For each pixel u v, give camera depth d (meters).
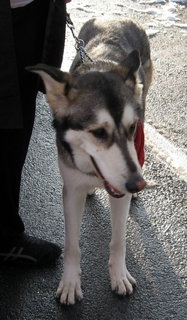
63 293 2.05
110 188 1.90
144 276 2.13
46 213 2.36
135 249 2.22
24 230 2.22
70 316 2.02
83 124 1.90
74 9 3.84
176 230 2.30
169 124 2.84
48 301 2.06
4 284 2.11
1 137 2.01
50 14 1.96
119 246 2.08
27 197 2.43
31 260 2.15
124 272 2.10
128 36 2.44
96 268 2.16
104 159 1.89
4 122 1.92
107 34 2.37
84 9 3.86
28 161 2.60
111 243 2.10
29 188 2.47
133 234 2.28
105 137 1.89
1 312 2.02
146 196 2.43
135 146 2.00
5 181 2.05
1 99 1.90
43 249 2.16
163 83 3.13
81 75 1.97
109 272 2.12
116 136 1.88
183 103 2.99
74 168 1.99
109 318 2.01
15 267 2.17
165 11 3.96
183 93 3.06
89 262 2.18
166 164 2.59
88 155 1.94
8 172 2.06
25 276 2.13
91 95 1.91
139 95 1.99
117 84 1.93
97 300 2.06
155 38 3.55
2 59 1.86
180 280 2.12
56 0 2.00
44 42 2.00
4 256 2.15
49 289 2.09
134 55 2.03
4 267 2.17
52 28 2.03
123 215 2.05
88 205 2.39
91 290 2.09
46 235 2.28
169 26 3.72
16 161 2.07
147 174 2.54
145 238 2.27
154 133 2.77
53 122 1.99
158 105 2.97
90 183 2.03
